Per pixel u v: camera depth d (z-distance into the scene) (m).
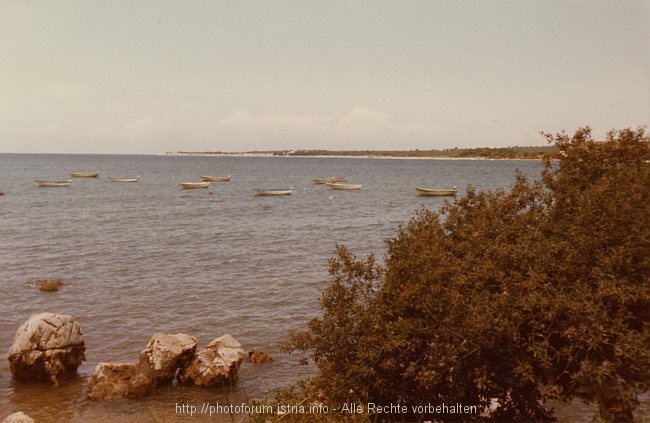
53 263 35.62
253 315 24.95
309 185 126.31
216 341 18.27
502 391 12.32
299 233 50.75
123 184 121.38
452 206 14.60
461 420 12.19
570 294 10.38
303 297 27.97
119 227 53.19
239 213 67.56
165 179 144.12
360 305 12.41
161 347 17.55
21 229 50.38
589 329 9.96
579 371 10.86
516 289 11.00
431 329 11.20
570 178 12.89
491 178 142.75
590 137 13.30
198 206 75.62
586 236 10.77
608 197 11.09
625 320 10.50
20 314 24.64
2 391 16.95
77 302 26.67
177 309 25.75
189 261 37.00
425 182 130.50
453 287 11.37
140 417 15.34
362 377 11.62
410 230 13.88
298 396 11.73
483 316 10.48
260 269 34.69
